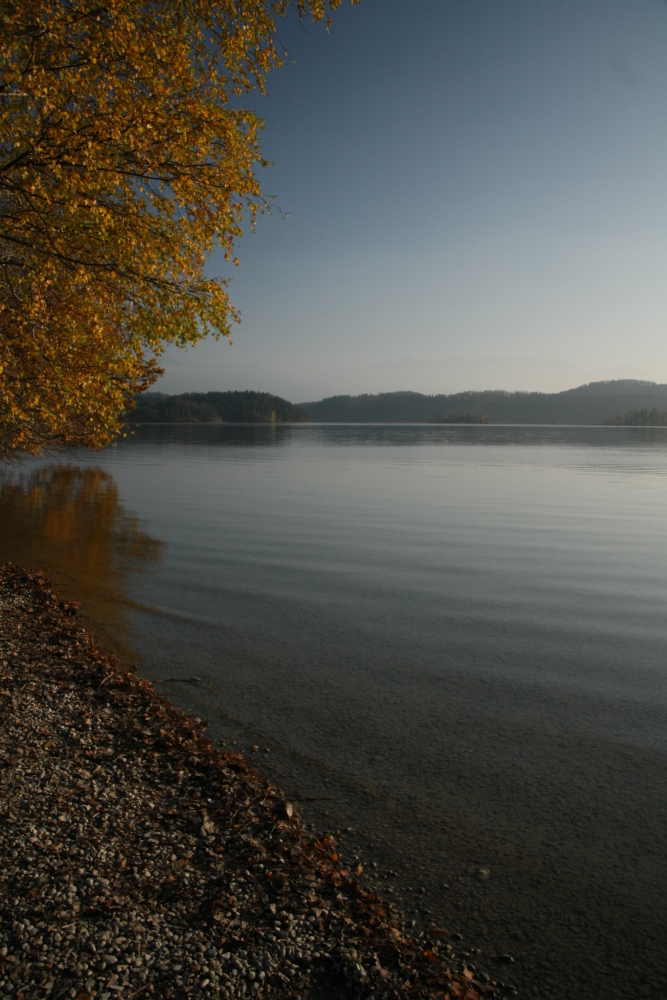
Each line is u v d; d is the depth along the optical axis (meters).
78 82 6.89
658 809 5.73
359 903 4.34
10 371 9.51
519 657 9.59
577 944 4.20
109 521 22.53
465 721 7.44
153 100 7.51
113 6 6.69
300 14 8.08
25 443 14.98
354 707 7.78
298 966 3.69
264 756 6.53
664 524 23.44
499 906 4.53
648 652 9.84
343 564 16.17
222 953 3.72
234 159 8.38
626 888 4.75
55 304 8.83
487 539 20.03
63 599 12.18
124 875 4.35
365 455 67.19
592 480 41.94
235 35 7.87
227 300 9.16
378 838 5.25
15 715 6.70
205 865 4.55
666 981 3.93
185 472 44.47
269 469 48.09
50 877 4.23
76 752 6.10
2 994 3.27
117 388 10.07
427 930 4.27
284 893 4.32
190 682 8.45
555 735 7.12
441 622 11.34
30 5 6.59
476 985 3.83
